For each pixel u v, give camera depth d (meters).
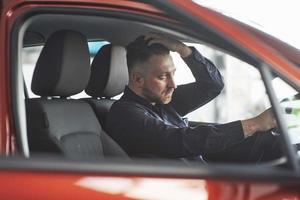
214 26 2.09
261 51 2.07
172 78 3.16
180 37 2.22
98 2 2.27
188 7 2.10
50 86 2.86
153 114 3.14
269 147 2.79
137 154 3.09
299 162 1.96
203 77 3.28
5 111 2.27
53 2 2.30
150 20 2.18
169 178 1.94
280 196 1.91
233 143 2.80
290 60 2.13
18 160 1.92
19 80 2.30
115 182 1.92
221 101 3.37
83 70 2.90
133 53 3.16
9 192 1.91
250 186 1.92
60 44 2.81
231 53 2.10
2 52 2.29
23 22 2.32
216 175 1.93
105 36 3.40
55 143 2.90
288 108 2.09
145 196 1.92
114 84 3.54
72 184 1.92
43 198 1.91
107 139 3.22
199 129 2.87
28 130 2.91
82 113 3.20
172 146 2.93
